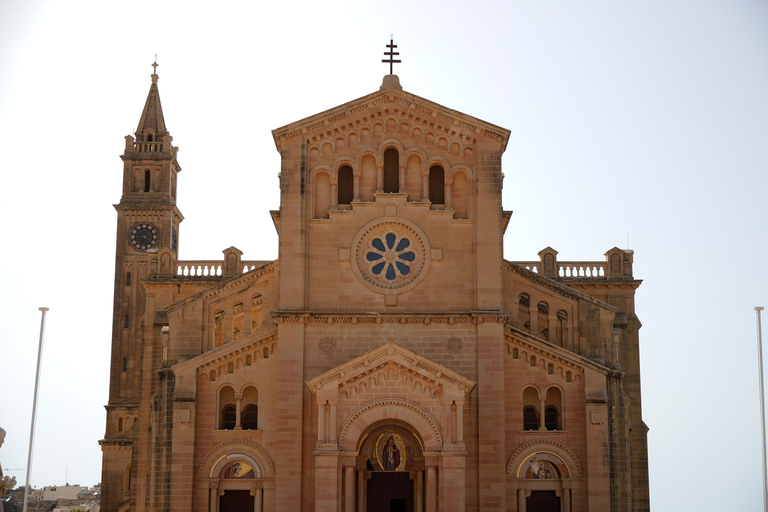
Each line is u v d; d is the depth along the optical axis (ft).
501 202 211.61
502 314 205.05
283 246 208.95
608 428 205.26
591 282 267.80
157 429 209.36
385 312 206.80
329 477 189.88
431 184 216.13
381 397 194.08
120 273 369.09
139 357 362.94
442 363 205.26
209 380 207.92
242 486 203.82
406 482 205.16
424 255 210.38
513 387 208.13
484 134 214.28
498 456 200.34
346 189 215.72
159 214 374.43
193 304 224.12
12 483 221.66
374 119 216.13
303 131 214.28
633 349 261.44
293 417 201.05
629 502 205.98
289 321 205.05
